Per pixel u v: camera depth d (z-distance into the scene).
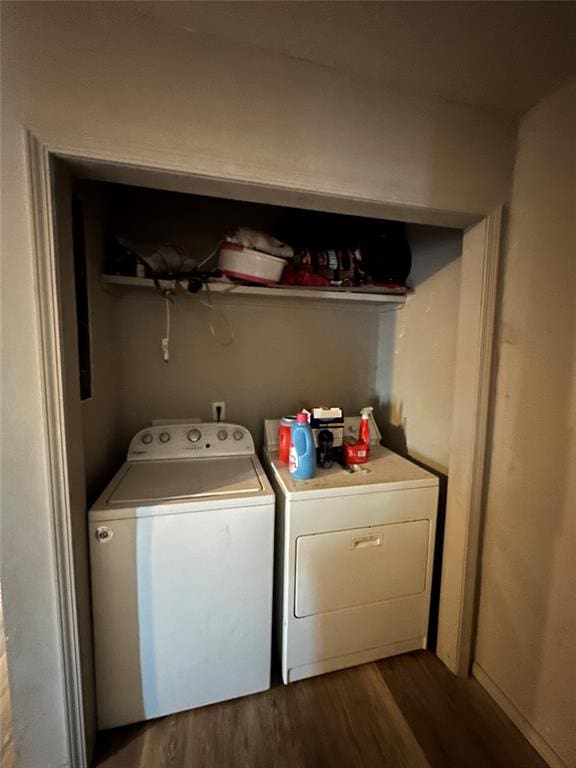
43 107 0.86
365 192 1.12
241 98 0.98
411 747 1.23
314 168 1.06
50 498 0.99
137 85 0.91
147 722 1.29
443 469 1.63
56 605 1.03
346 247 1.80
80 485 1.10
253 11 0.87
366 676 1.48
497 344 1.34
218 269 1.60
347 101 1.07
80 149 0.89
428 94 1.15
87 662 1.14
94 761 1.16
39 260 0.91
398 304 1.96
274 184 1.03
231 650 1.32
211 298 1.86
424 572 1.55
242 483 1.39
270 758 1.19
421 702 1.38
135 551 1.18
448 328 1.59
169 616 1.24
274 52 0.99
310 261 1.72
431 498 1.51
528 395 1.23
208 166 0.98
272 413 2.04
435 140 1.17
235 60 0.97
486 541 1.42
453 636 1.49
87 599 1.15
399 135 1.13
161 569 1.21
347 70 1.06
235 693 1.36
